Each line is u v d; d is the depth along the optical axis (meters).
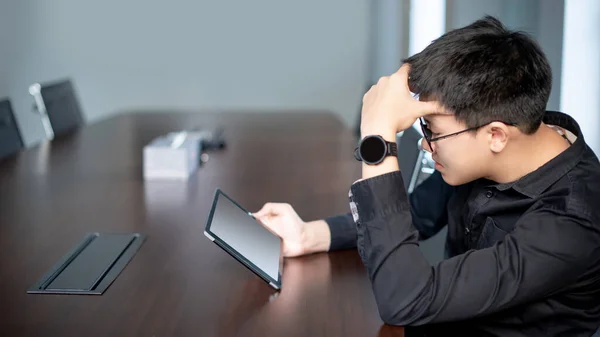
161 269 1.67
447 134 1.38
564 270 1.31
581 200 1.35
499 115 1.33
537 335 1.45
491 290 1.30
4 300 1.48
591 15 3.01
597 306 1.44
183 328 1.34
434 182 1.87
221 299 1.48
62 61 5.90
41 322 1.37
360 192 1.42
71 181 2.64
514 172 1.44
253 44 5.92
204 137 3.48
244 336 1.31
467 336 1.53
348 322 1.37
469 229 1.57
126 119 4.46
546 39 3.09
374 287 1.37
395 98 1.43
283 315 1.40
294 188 2.50
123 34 5.88
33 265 1.69
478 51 1.34
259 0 5.86
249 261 1.51
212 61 5.94
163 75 5.94
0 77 5.86
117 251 1.79
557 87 3.04
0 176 2.73
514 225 1.46
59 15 5.84
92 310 1.43
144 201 2.31
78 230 1.99
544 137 1.44
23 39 5.84
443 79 1.35
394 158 1.44
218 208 1.59
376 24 5.84
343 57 5.94
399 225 1.38
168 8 5.85
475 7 3.95
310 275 1.63
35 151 3.29
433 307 1.30
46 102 3.98
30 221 2.09
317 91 5.99
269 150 3.33
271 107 6.02
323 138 3.70
